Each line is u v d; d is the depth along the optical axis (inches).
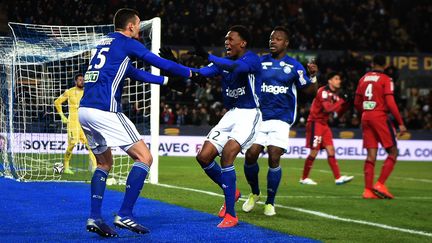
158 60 257.8
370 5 1310.3
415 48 1248.8
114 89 253.6
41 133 606.9
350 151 986.7
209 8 1192.2
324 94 515.8
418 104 1123.3
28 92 567.5
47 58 527.5
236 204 373.4
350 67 1146.7
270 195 327.6
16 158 541.3
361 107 447.2
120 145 253.8
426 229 297.3
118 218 251.0
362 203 400.8
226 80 293.0
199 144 946.1
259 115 292.0
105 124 251.1
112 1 1079.0
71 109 540.4
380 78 434.0
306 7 1264.8
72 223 279.7
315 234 270.8
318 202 398.9
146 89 658.2
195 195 410.6
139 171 254.2
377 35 1249.4
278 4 1258.6
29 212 312.2
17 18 1012.5
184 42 1141.1
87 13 1051.3
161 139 934.4
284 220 311.3
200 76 270.7
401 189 518.0
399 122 431.5
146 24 497.0
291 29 1202.0
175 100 1061.8
